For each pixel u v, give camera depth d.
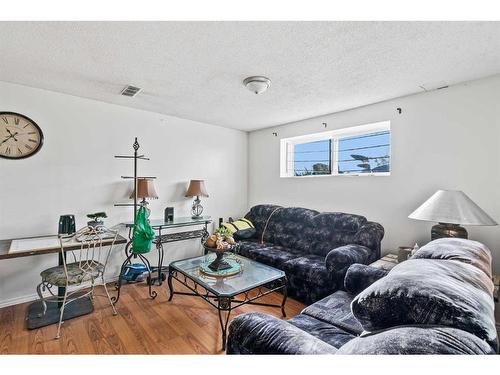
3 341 1.93
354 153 3.43
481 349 0.63
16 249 2.09
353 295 1.96
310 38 1.67
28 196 2.60
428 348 0.63
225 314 2.40
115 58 1.98
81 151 2.91
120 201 3.21
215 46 1.79
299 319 1.63
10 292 2.51
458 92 2.41
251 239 3.84
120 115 3.19
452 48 1.77
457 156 2.42
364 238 2.67
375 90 2.61
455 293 0.79
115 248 3.17
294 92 2.67
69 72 2.24
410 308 0.81
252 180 4.65
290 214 3.62
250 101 2.98
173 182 3.72
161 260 3.28
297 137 3.98
